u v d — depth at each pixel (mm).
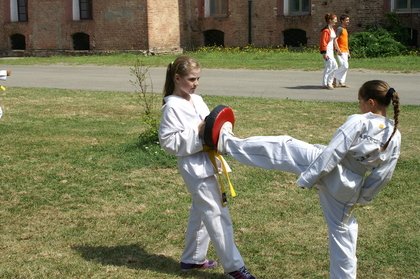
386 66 22047
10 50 34812
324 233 6652
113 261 5973
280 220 7035
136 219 7066
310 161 4801
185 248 5793
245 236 6566
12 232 6711
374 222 6953
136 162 9336
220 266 5887
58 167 9211
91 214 7258
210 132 5035
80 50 33062
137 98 15781
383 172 4871
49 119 13078
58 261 5961
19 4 34750
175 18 31984
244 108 13828
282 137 4973
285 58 25938
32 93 17000
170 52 31547
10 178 8672
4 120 13000
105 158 9656
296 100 14922
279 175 8703
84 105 14828
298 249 6242
